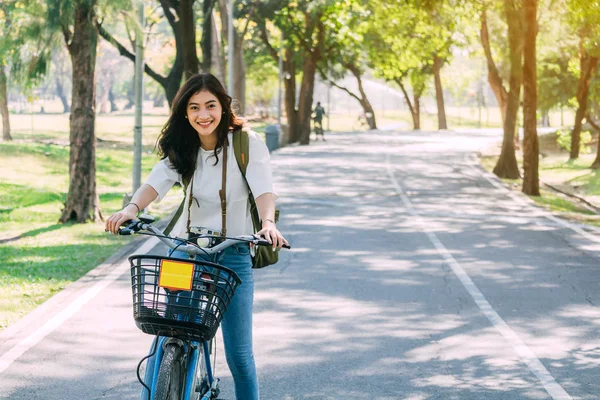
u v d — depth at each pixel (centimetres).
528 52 2639
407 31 4147
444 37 3906
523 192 2684
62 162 3434
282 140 5228
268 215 527
